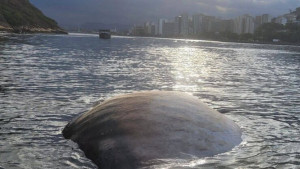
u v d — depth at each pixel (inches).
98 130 190.9
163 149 168.7
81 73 590.9
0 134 226.1
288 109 346.6
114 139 176.6
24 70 590.6
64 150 191.2
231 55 1573.6
